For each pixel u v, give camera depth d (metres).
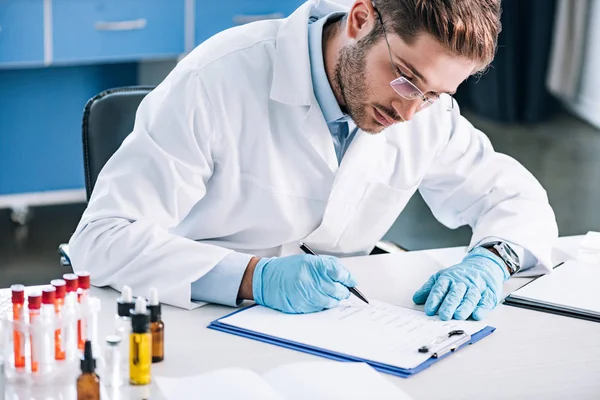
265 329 1.47
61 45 3.72
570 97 6.26
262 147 1.76
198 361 1.36
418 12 1.46
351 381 1.30
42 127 4.10
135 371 1.26
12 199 4.11
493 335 1.52
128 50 3.85
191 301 1.62
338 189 1.81
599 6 5.88
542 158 5.30
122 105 1.99
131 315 1.26
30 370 1.27
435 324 1.53
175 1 3.88
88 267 1.65
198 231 1.83
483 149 2.04
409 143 1.93
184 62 1.78
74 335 1.30
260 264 1.59
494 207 1.97
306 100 1.72
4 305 1.48
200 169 1.71
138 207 1.66
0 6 3.57
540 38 5.99
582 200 4.60
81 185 4.26
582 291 1.72
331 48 1.72
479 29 1.47
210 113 1.71
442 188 2.06
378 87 1.57
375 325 1.51
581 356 1.45
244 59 1.76
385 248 2.10
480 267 1.72
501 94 6.05
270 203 1.80
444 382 1.33
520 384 1.34
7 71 3.96
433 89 1.53
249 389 1.27
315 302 1.54
